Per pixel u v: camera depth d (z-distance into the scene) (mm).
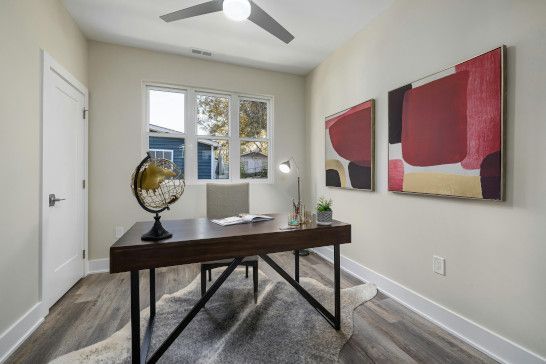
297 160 4027
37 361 1549
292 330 1834
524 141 1455
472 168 1695
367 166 2676
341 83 3146
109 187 3068
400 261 2322
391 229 2422
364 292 2447
